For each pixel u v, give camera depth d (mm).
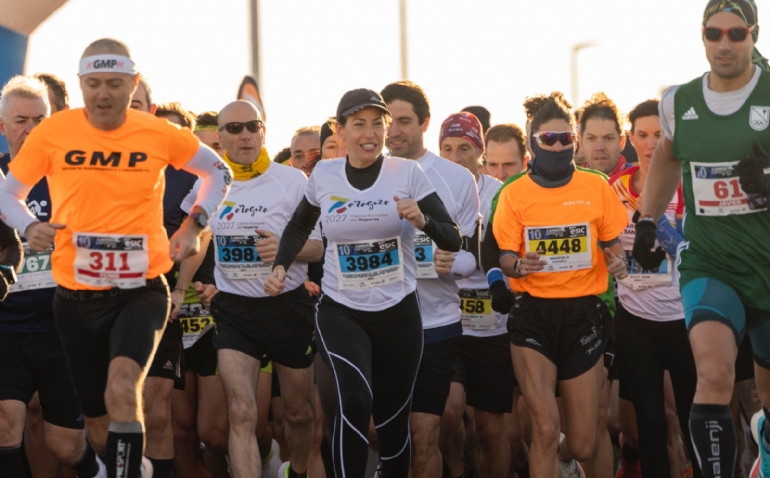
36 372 14062
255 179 15406
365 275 13062
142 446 10367
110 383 10469
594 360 13836
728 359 11031
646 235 12438
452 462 16359
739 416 16734
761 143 11344
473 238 15164
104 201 10875
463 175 15195
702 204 11648
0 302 13789
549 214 13984
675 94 11844
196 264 15359
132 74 10766
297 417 15625
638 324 15352
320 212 13633
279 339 15156
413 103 15125
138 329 10852
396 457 13750
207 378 15852
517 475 18016
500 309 14273
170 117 17781
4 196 11141
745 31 11156
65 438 14086
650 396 15133
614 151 17797
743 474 16047
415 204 12398
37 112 13570
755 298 11570
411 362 13336
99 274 10961
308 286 17797
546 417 13531
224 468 16188
